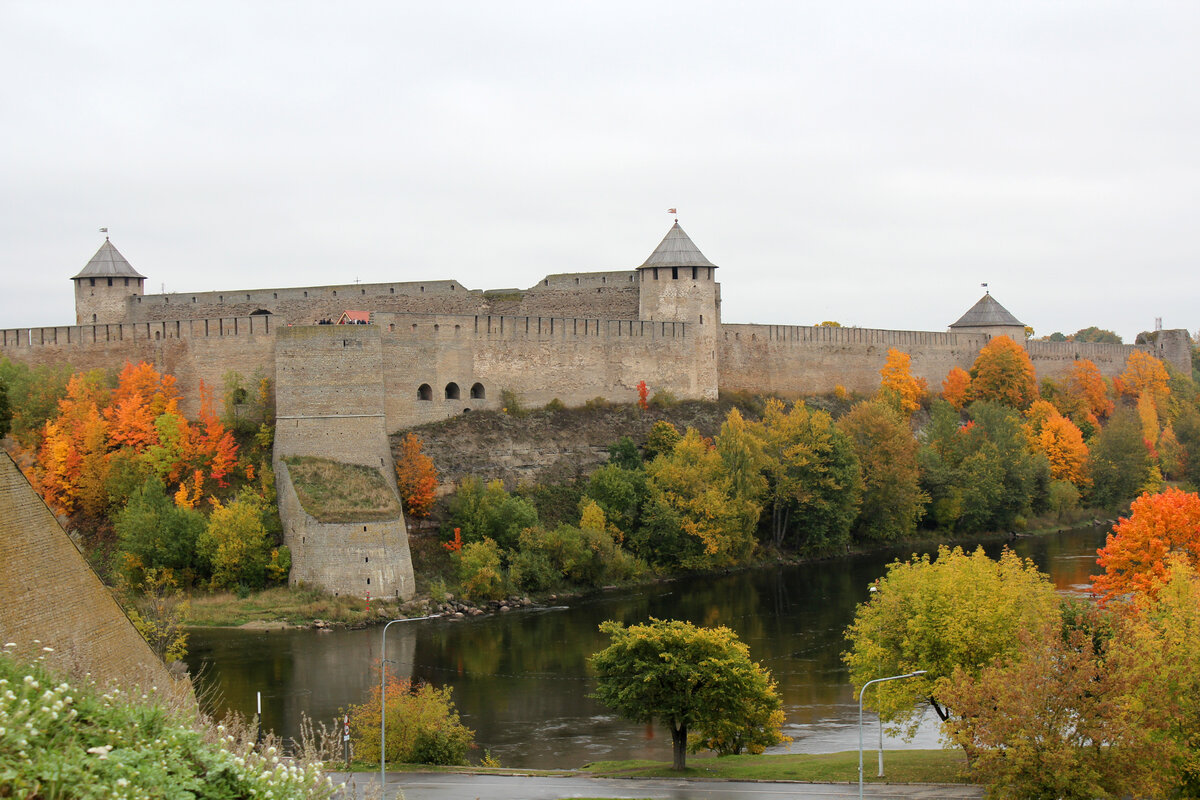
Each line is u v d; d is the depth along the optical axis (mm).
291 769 27047
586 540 99062
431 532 98438
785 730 62531
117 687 29312
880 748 52438
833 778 50812
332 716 61406
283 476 94312
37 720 24219
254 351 105812
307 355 96875
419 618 86750
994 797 43406
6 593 33156
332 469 94750
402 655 75562
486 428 109500
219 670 71188
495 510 98125
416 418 106688
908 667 53906
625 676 55625
